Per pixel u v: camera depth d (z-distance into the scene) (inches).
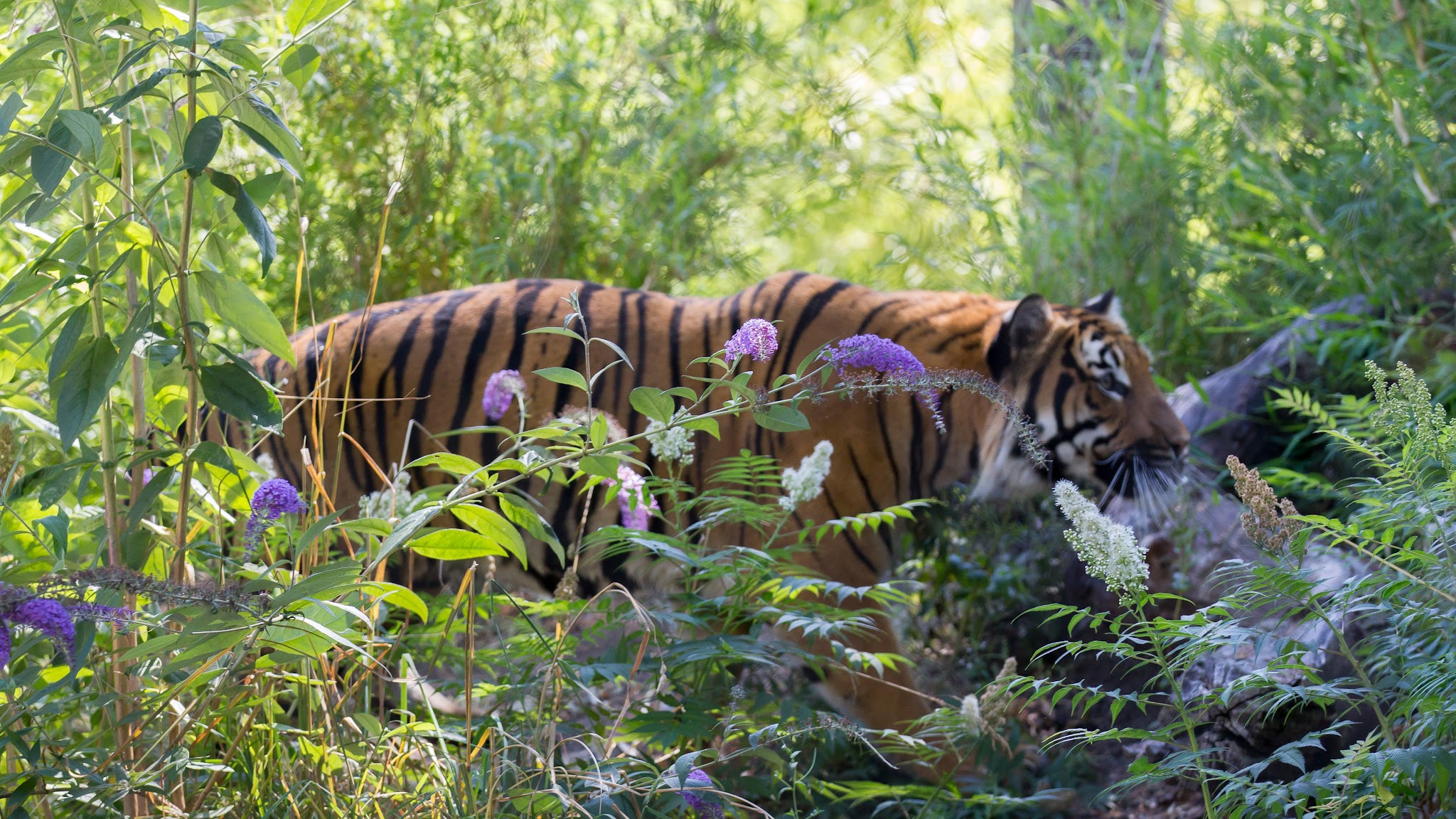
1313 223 411.2
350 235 413.4
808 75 549.3
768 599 259.6
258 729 207.2
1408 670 191.5
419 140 422.9
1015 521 380.8
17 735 175.6
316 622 169.9
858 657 243.6
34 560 202.1
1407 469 199.3
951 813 270.4
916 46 538.6
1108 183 462.6
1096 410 327.6
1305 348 383.9
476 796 199.5
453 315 319.6
